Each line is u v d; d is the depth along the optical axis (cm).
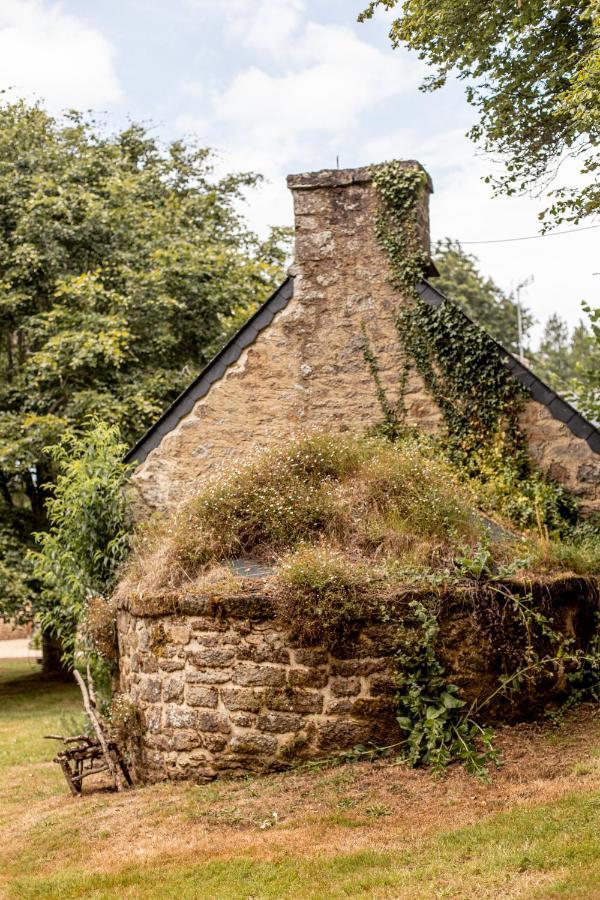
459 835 534
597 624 811
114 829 637
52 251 1669
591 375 989
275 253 2241
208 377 1129
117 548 945
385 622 689
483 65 1017
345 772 662
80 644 964
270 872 520
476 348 1049
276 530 796
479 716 702
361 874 501
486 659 705
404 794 618
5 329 1808
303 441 901
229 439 1111
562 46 963
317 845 553
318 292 1121
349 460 888
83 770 792
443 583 705
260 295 1948
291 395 1109
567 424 1009
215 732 716
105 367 1706
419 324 1080
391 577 709
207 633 727
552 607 750
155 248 1838
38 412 1688
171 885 520
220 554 798
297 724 693
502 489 988
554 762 638
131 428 1680
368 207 1120
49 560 973
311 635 688
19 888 545
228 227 2220
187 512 853
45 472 1750
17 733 1283
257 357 1123
